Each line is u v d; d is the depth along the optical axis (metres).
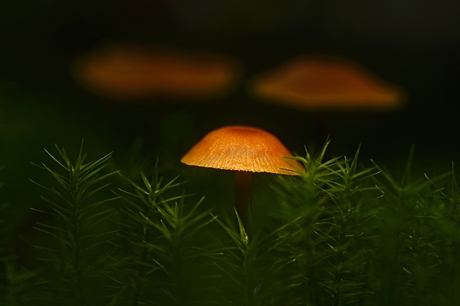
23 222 0.19
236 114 0.28
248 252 0.14
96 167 0.21
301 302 0.15
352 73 0.23
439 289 0.15
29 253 0.18
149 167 0.21
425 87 0.29
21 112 0.24
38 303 0.17
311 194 0.15
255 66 0.30
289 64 0.24
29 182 0.21
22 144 0.22
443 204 0.16
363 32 0.30
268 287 0.15
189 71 0.25
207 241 0.18
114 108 0.27
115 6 0.30
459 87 0.29
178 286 0.14
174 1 0.30
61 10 0.30
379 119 0.27
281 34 0.30
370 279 0.16
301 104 0.23
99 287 0.17
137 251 0.16
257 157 0.17
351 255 0.15
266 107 0.28
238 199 0.18
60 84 0.29
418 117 0.27
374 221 0.17
